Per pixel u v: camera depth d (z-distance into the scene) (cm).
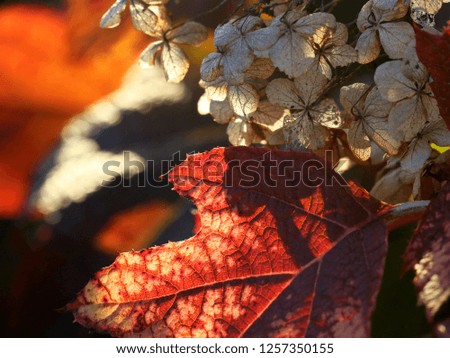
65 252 74
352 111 52
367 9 52
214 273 50
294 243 50
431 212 47
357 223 50
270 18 56
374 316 51
